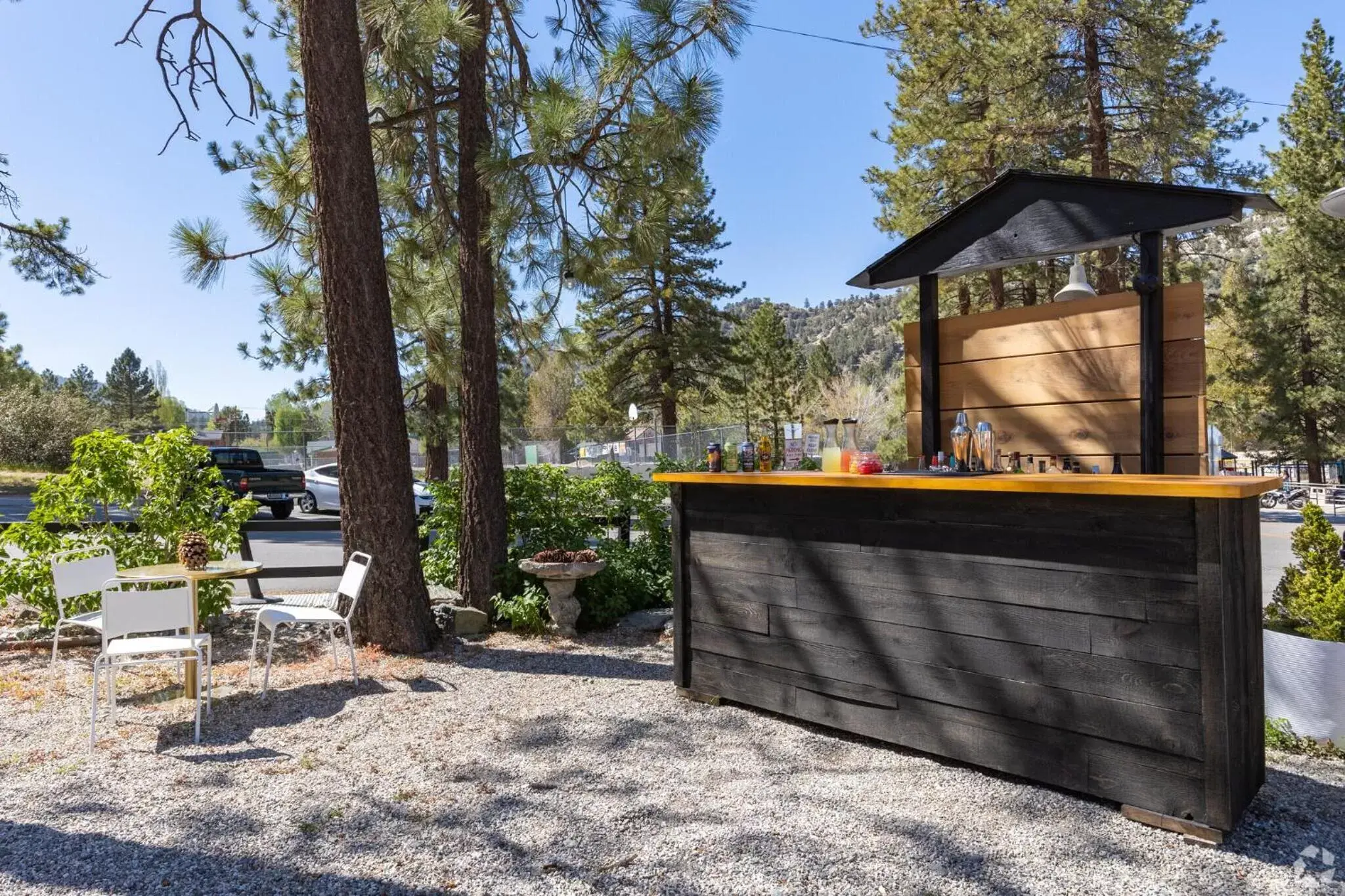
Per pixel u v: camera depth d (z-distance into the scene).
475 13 6.47
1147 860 2.56
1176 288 3.82
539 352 8.84
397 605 5.68
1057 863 2.56
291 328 8.05
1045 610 3.04
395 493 5.69
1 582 5.65
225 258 6.71
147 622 3.83
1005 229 4.41
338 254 5.53
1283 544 11.91
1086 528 2.92
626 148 6.54
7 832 2.87
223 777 3.39
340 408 5.63
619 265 7.41
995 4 14.43
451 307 8.15
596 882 2.49
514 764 3.52
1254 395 23.62
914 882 2.46
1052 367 4.41
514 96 7.45
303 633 6.12
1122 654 2.83
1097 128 12.68
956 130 13.98
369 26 6.66
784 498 3.95
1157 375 3.81
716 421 35.84
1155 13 12.07
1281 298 22.97
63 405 27.81
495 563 6.56
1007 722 3.15
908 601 3.46
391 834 2.83
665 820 2.92
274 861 2.65
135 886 2.49
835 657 3.73
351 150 5.52
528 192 5.91
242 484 14.14
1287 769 3.28
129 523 6.07
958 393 4.86
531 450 22.64
